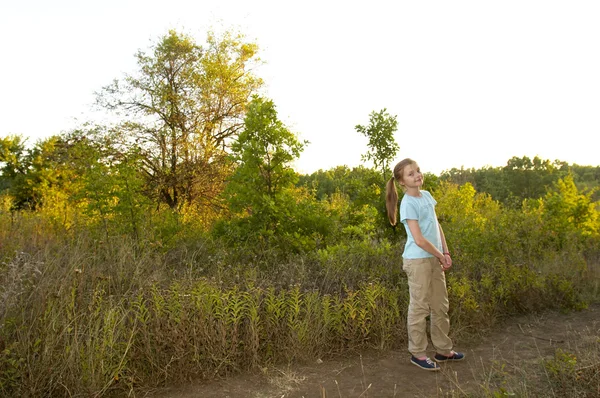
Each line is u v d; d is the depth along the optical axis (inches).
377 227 291.7
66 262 213.0
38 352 136.8
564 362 144.2
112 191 295.6
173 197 687.7
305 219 278.7
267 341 166.9
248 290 173.5
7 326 144.3
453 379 147.9
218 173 668.1
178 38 697.0
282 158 283.1
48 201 538.0
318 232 277.6
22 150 1402.6
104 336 139.6
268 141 285.3
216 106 707.4
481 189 1248.8
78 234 290.5
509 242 275.4
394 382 148.6
